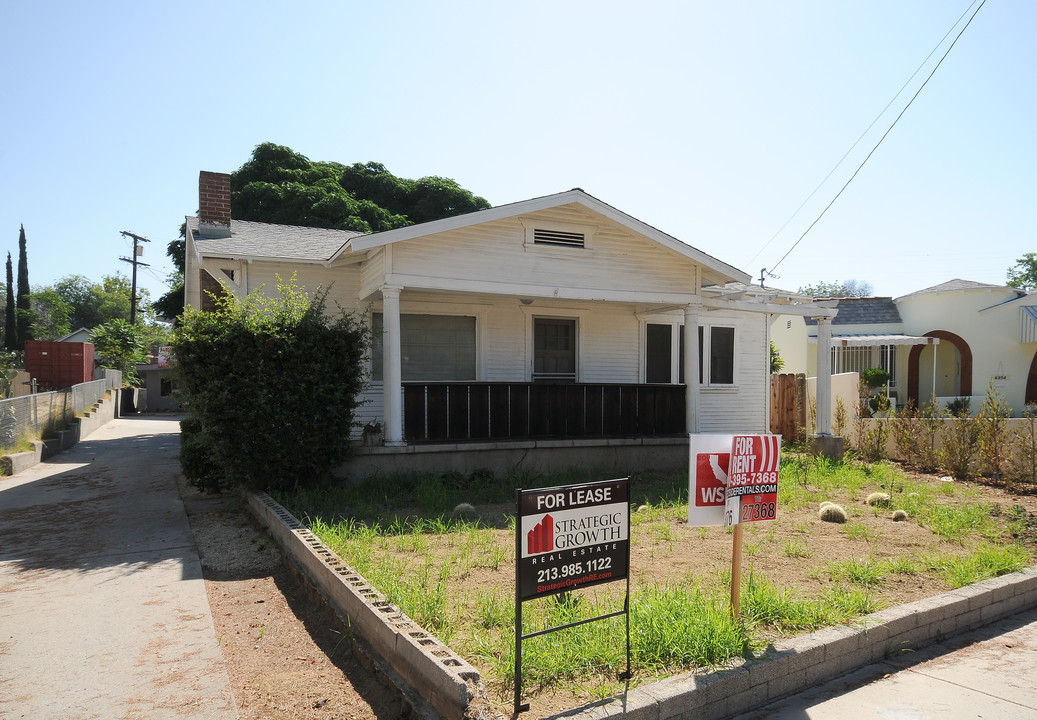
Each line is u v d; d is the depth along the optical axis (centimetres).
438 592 463
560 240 1085
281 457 834
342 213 2192
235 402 815
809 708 370
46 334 4575
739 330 1490
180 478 1152
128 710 352
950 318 2230
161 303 2561
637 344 1369
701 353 1443
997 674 416
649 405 1205
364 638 417
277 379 830
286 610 507
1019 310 2123
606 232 1120
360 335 918
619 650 381
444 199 2591
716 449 421
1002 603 524
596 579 359
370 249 1009
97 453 1553
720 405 1466
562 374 1307
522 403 1101
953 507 832
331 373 877
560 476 1038
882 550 639
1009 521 766
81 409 2028
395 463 975
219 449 816
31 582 575
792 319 2414
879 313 2381
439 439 1038
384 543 642
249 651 432
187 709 353
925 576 557
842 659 416
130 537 732
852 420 1420
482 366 1223
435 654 340
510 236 1045
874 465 1205
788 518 778
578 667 365
